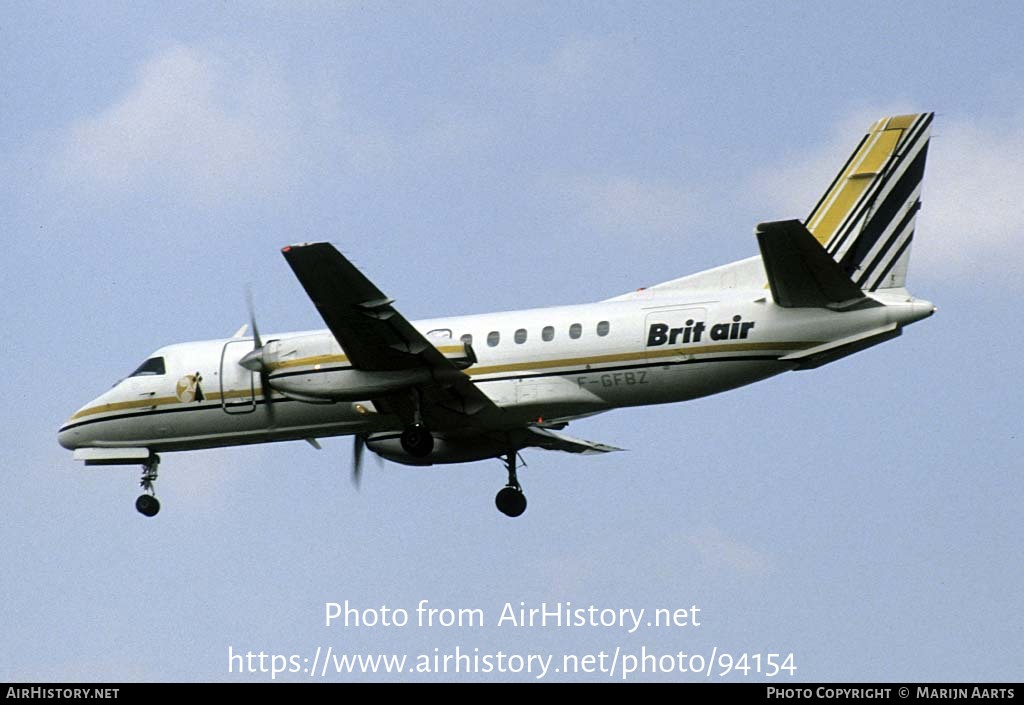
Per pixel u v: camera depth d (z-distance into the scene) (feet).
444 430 270.67
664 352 252.21
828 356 246.68
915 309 240.73
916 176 254.88
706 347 250.16
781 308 246.88
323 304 234.17
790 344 245.65
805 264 234.58
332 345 251.39
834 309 243.40
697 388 252.21
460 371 248.73
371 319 237.45
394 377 249.34
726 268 261.03
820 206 258.78
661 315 254.06
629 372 254.06
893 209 255.29
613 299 265.34
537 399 256.93
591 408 257.96
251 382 273.75
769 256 234.38
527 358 258.37
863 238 255.70
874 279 254.27
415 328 255.91
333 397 250.98
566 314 260.42
